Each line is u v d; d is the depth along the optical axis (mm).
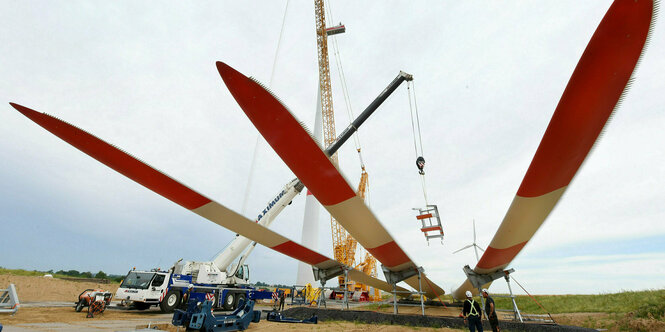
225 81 8320
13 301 14266
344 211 13227
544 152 9539
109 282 36031
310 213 56500
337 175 10992
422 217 19391
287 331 12898
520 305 28094
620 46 6750
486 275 18688
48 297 24984
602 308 20672
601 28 6477
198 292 20125
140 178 11711
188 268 22500
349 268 20391
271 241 15953
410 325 15219
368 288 54281
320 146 9758
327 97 54500
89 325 12367
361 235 15086
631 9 6078
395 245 15383
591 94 7805
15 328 10672
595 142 9273
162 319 15711
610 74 7332
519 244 15180
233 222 14016
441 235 18875
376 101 35125
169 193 12258
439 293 28250
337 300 48031
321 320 17453
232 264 24844
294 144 9953
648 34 6473
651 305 14656
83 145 10547
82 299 16516
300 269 53812
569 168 10266
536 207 12211
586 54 6980
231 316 12648
